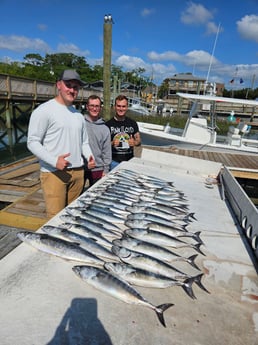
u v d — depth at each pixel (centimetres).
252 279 152
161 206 248
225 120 1580
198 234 198
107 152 370
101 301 125
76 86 241
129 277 142
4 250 301
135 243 173
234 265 165
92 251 164
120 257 159
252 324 118
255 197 682
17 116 1917
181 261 166
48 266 147
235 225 221
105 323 113
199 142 829
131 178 332
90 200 247
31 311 116
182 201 271
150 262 155
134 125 440
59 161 228
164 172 388
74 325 111
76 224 191
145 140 911
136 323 114
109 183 307
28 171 623
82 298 126
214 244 189
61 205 265
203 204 267
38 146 230
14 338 102
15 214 357
